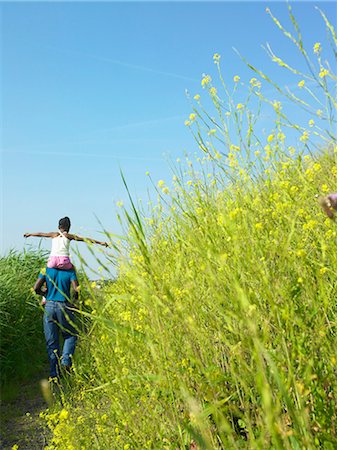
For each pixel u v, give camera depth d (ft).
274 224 8.38
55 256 20.20
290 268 6.97
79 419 10.69
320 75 8.43
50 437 14.16
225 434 6.39
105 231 7.28
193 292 7.77
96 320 8.46
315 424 5.92
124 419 8.34
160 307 7.20
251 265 6.43
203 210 9.36
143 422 8.09
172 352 7.02
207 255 6.91
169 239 10.38
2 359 21.99
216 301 6.98
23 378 22.26
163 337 7.11
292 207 8.45
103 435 9.86
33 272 28.30
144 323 8.20
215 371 7.00
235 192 9.99
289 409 4.69
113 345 9.36
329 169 10.34
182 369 7.24
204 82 10.98
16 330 22.76
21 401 18.74
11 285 24.84
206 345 7.59
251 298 6.11
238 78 10.87
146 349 8.02
